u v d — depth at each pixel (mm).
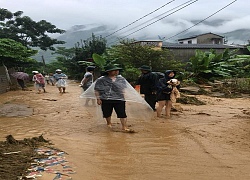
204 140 6816
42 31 42000
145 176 4750
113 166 5184
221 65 24594
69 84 29375
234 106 12688
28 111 11336
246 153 5875
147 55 22500
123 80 8281
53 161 5352
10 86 23641
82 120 9438
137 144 6543
